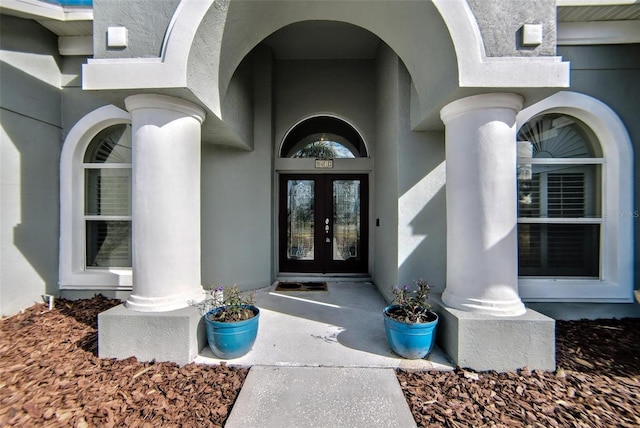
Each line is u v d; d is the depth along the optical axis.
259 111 5.57
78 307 4.24
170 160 3.01
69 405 2.27
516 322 2.80
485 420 2.18
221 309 3.15
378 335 3.54
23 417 2.14
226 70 3.52
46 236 4.39
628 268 4.03
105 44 2.85
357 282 5.94
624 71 4.07
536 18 2.79
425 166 4.21
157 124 2.98
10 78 3.97
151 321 2.87
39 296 4.29
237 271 5.44
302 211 6.36
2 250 3.89
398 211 4.20
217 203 5.36
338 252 6.36
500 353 2.81
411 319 3.04
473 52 2.76
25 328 3.57
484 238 2.93
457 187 3.10
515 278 2.98
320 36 5.34
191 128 3.17
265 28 3.51
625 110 4.07
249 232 5.52
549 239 4.32
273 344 3.28
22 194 4.11
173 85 2.79
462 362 2.82
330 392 2.47
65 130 4.59
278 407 2.29
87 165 4.71
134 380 2.60
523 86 2.77
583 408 2.32
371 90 6.09
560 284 4.12
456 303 3.07
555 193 4.29
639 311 4.08
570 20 3.93
